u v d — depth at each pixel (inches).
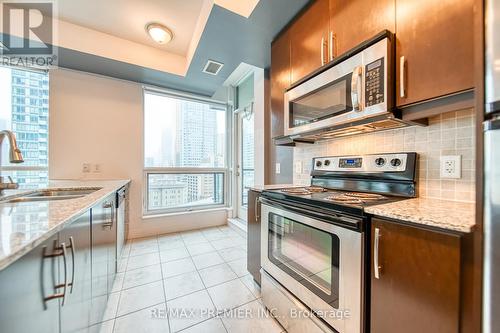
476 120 23.8
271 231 59.9
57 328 28.9
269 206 59.8
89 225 42.9
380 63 41.1
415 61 37.4
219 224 144.8
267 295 60.1
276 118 75.1
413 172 47.0
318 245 44.1
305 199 47.6
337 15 51.4
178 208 135.5
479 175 23.5
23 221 28.7
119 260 86.4
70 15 81.0
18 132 97.3
